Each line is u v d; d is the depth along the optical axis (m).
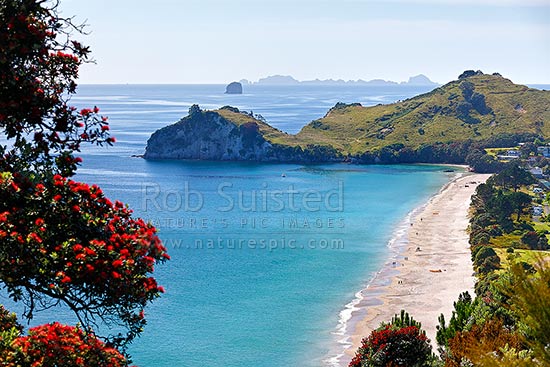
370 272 102.38
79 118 17.41
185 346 70.12
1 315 15.56
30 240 14.63
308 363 66.12
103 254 15.29
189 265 104.56
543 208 154.25
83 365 14.16
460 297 71.19
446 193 190.75
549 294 15.51
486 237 119.56
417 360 42.16
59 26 16.66
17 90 16.12
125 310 16.23
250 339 72.56
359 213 156.00
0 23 15.37
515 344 25.38
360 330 75.50
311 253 114.44
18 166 16.64
